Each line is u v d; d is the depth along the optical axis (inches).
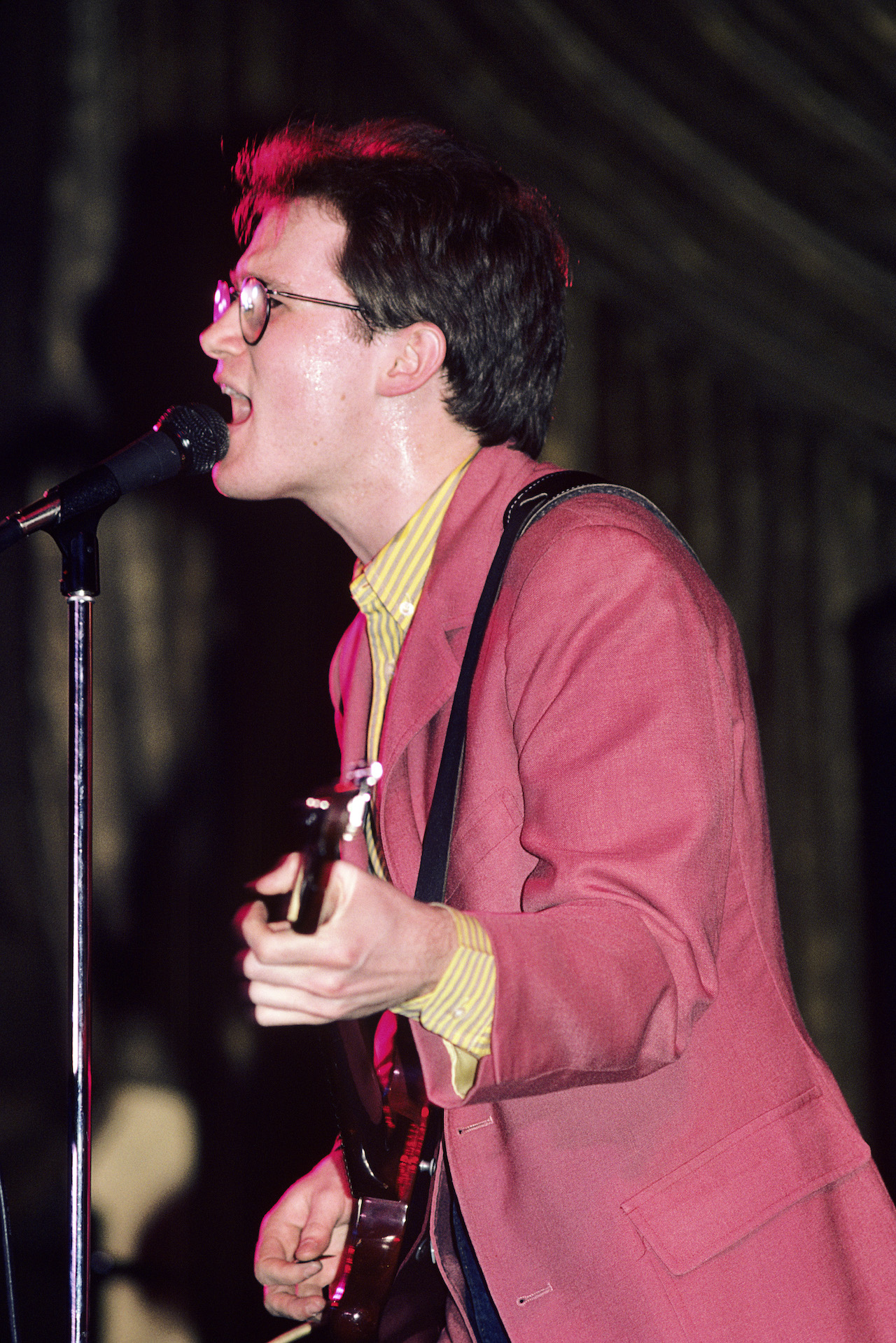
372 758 136.7
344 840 82.9
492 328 128.3
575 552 106.5
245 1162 402.3
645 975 90.9
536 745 101.2
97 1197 390.9
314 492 130.3
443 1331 125.8
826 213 421.4
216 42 429.4
